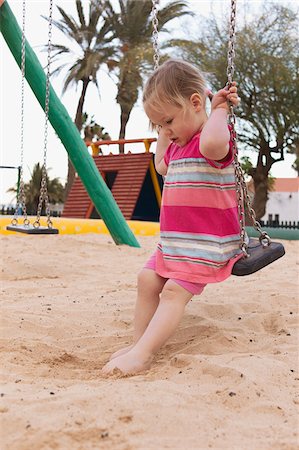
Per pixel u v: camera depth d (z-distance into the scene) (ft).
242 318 10.26
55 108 21.91
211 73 65.51
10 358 7.90
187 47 68.39
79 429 5.09
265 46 65.05
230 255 7.88
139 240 28.86
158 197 47.93
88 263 18.78
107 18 79.25
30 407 5.52
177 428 5.22
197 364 7.11
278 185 128.57
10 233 30.32
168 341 8.91
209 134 7.51
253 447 4.95
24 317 10.28
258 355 7.75
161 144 8.81
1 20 20.92
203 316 10.34
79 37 79.41
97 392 5.96
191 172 7.92
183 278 7.68
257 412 5.78
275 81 64.49
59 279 15.69
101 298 12.44
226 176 7.97
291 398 6.23
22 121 21.25
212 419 5.45
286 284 13.93
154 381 6.46
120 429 5.13
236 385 6.41
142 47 75.20
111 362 7.50
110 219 23.52
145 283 8.17
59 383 6.70
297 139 67.00
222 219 7.88
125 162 46.70
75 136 22.53
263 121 66.39
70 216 49.06
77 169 23.03
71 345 9.02
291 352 8.04
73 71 81.20
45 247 22.11
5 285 14.29
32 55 21.50
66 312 10.91
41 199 19.12
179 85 7.77
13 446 4.86
